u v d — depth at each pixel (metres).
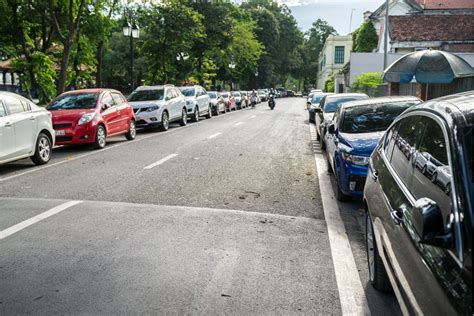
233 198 7.46
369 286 4.26
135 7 30.45
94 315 3.59
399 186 3.37
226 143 14.83
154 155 12.09
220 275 4.39
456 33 30.08
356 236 5.77
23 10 25.72
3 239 5.33
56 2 23.94
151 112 18.30
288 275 4.45
